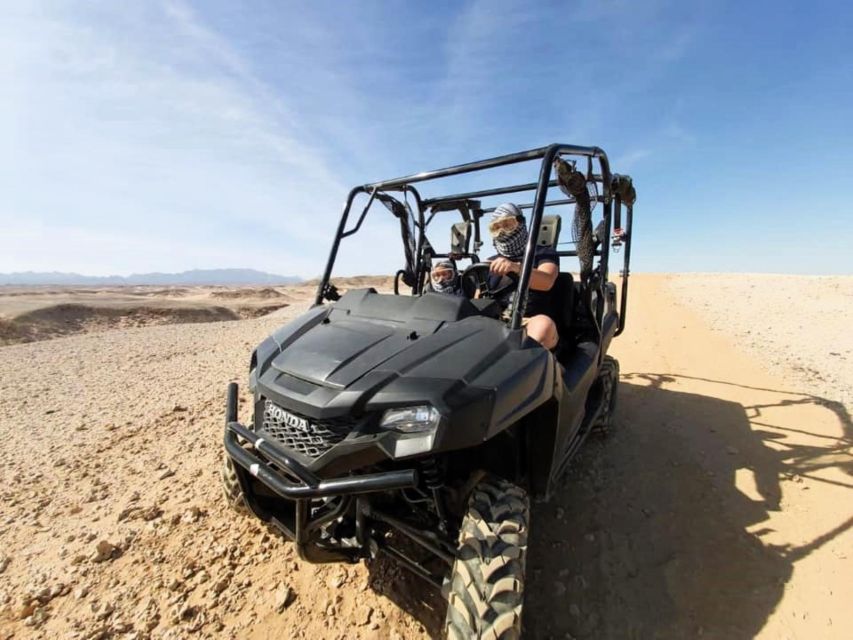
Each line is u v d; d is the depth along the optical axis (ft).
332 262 10.29
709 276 83.92
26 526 9.25
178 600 7.32
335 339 7.18
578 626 6.83
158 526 9.15
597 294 10.74
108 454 12.55
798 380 17.63
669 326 29.32
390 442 5.45
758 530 8.84
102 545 8.29
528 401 5.98
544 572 7.88
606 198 10.49
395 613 7.02
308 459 5.90
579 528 9.02
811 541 8.46
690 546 8.47
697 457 11.66
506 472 7.20
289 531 7.11
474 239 14.12
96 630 6.75
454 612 5.15
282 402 6.32
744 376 18.31
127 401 17.52
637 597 7.34
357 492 5.33
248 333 37.06
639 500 9.91
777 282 60.64
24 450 12.87
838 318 31.99
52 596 7.39
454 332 6.92
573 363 9.37
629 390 16.81
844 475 10.61
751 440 12.54
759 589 7.40
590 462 11.50
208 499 10.09
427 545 6.21
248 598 7.37
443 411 5.33
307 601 7.28
